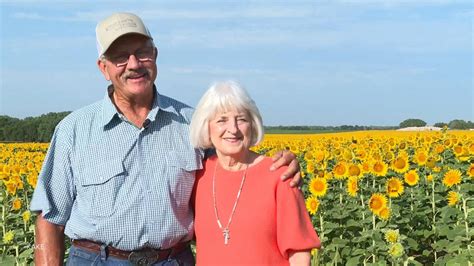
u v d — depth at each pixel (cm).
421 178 1360
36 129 6050
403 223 1037
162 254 497
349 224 962
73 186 502
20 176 1462
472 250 771
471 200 1097
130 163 490
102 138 495
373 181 1290
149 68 493
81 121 503
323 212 984
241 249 460
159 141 500
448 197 1112
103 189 486
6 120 6194
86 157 493
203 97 477
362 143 2322
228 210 468
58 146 502
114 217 482
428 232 1009
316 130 7925
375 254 829
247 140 474
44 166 503
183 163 495
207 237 475
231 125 468
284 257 466
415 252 1044
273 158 475
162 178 490
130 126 498
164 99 517
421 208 1112
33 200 502
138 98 496
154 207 486
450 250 833
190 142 501
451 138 2073
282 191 462
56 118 6100
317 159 1609
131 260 489
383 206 896
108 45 480
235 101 466
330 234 974
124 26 484
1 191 1289
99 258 491
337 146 2369
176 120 511
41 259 503
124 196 485
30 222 1099
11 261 810
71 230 498
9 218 1121
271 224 462
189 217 503
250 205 463
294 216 458
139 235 484
